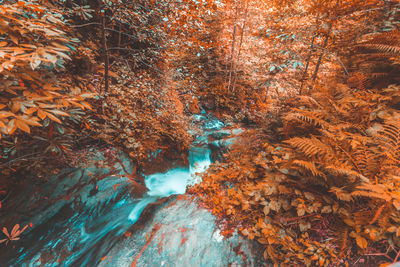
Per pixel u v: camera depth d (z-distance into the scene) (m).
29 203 2.55
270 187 2.23
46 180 2.81
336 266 1.54
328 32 3.04
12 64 1.01
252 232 1.99
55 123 1.90
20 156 2.37
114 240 2.25
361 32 3.05
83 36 4.42
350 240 1.64
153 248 2.03
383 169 1.78
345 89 2.74
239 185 2.82
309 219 1.91
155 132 4.67
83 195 2.90
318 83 3.87
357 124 2.30
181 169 5.13
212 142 5.62
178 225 2.27
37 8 1.30
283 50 3.05
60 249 2.32
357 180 1.82
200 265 1.80
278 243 1.76
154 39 3.78
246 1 7.21
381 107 2.19
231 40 8.49
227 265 1.77
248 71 9.27
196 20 3.29
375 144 2.02
